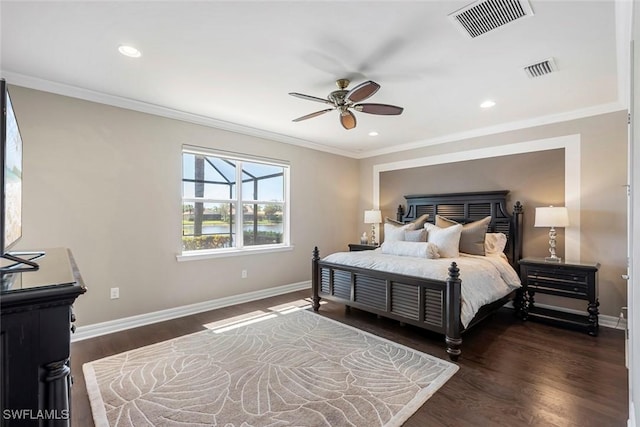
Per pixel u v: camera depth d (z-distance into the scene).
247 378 2.21
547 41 2.11
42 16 1.83
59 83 2.78
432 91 2.98
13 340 0.66
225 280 4.03
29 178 2.70
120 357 2.54
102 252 3.07
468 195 4.33
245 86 2.87
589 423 1.73
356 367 2.36
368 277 3.22
